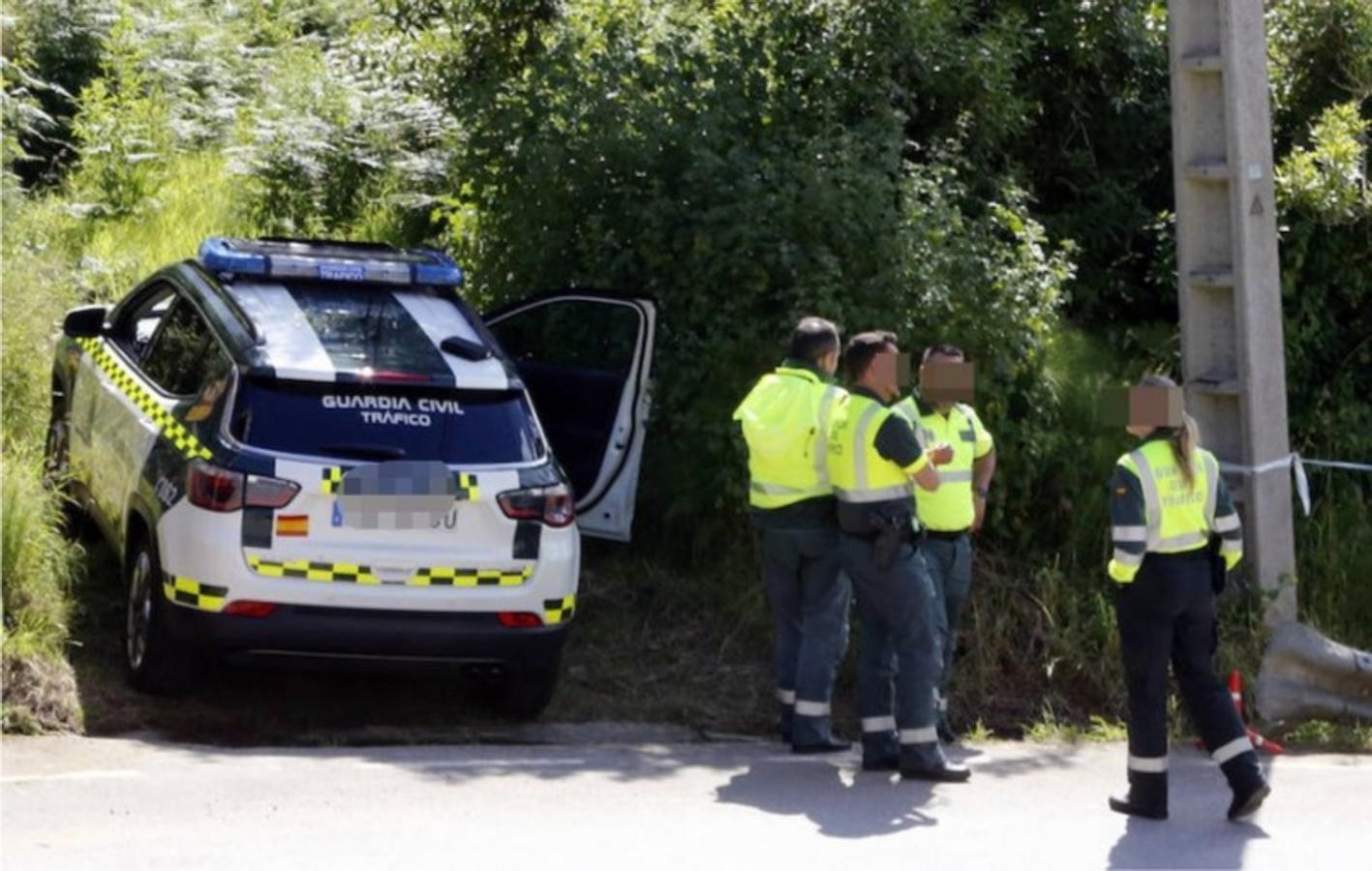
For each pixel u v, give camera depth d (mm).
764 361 10258
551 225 11219
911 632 8172
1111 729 9484
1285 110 12297
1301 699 9664
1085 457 10859
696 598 10297
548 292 10359
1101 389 11148
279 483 8047
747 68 11188
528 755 8414
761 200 10312
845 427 8133
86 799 7188
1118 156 12844
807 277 10250
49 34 16422
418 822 7184
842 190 10297
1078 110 12703
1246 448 10102
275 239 10016
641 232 10734
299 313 8875
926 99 12008
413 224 14227
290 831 6945
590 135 10961
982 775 8445
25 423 11203
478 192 11719
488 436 8484
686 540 10617
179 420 8625
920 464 7996
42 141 15812
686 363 10398
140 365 9539
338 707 9000
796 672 8844
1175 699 9422
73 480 10062
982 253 10703
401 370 8477
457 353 8781
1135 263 12555
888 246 10336
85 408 10008
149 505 8523
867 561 8102
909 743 8234
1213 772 8672
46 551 9273
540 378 10430
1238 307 10086
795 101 11211
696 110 10945
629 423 10031
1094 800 8086
